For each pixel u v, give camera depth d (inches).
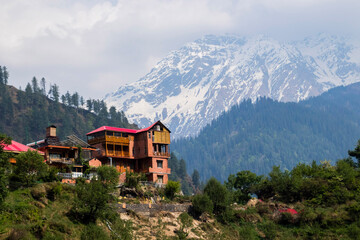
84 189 3383.4
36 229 2923.2
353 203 4362.7
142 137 4911.4
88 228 3147.1
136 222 3644.2
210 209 4114.2
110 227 3398.1
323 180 4662.9
